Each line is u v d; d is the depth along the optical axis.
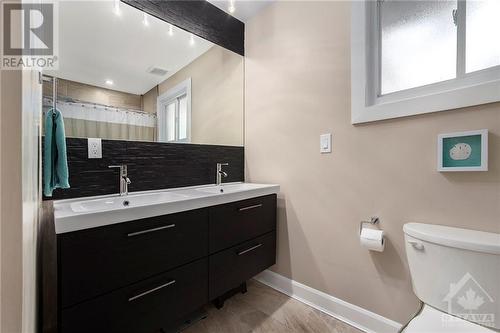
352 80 1.35
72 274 0.81
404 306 1.20
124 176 1.35
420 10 1.21
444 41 1.13
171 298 1.10
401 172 1.20
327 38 1.49
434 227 1.04
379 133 1.27
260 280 1.91
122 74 1.44
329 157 1.49
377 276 1.29
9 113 0.41
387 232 1.25
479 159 0.95
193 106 1.75
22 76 0.42
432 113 1.09
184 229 1.16
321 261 1.54
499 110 0.92
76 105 1.26
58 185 1.02
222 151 1.94
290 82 1.71
